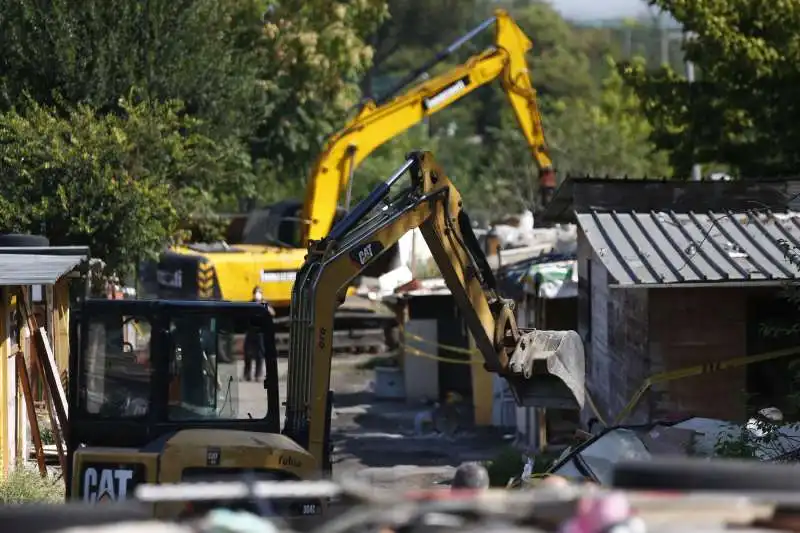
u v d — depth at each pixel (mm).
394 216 26281
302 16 77625
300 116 79375
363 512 9484
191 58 49094
